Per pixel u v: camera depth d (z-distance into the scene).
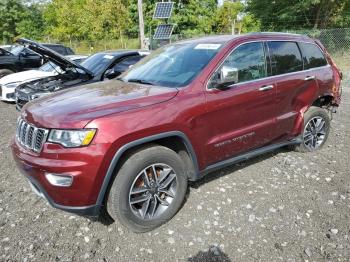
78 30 32.16
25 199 3.85
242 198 3.80
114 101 3.13
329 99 5.24
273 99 4.15
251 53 4.02
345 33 16.88
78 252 2.98
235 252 2.96
